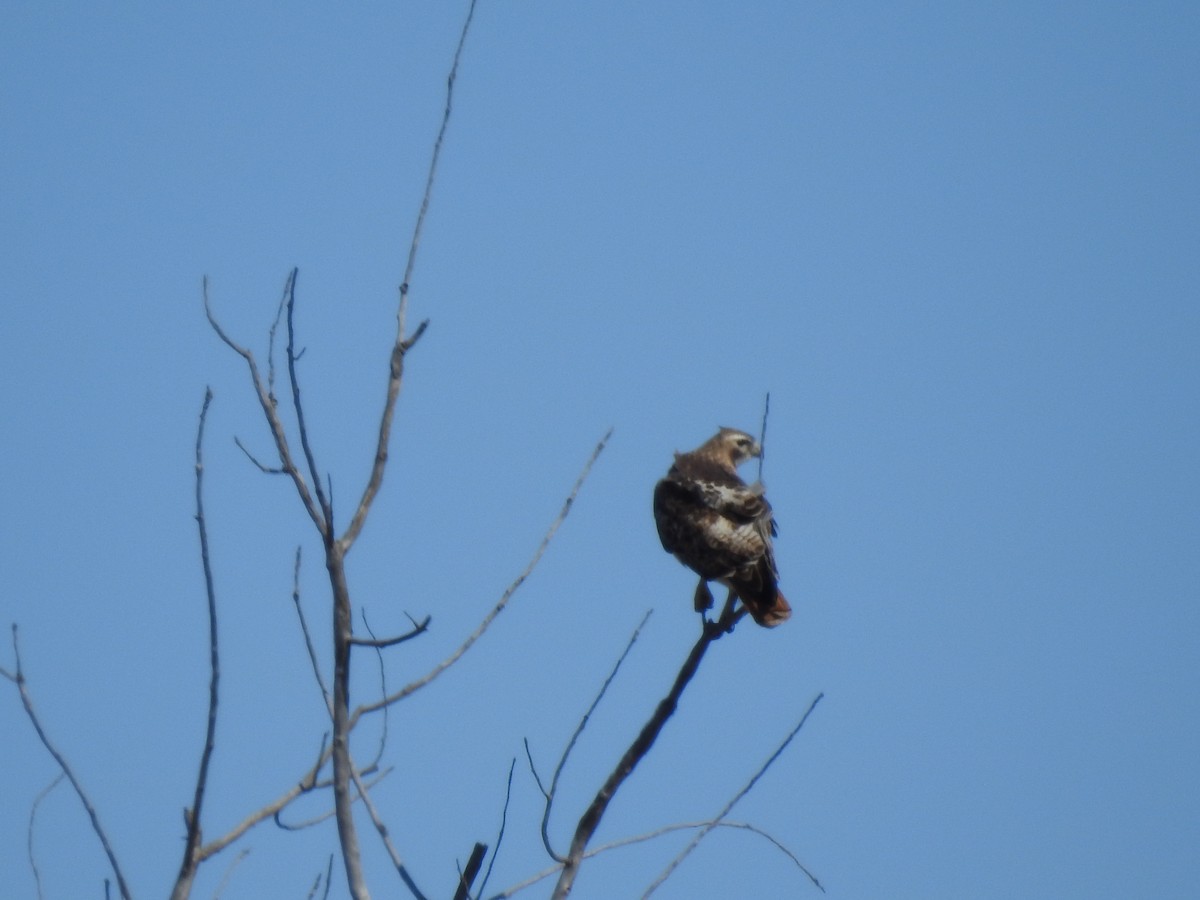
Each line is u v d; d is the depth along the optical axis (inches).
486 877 405.7
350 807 398.9
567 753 417.7
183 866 405.4
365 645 414.9
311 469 426.9
